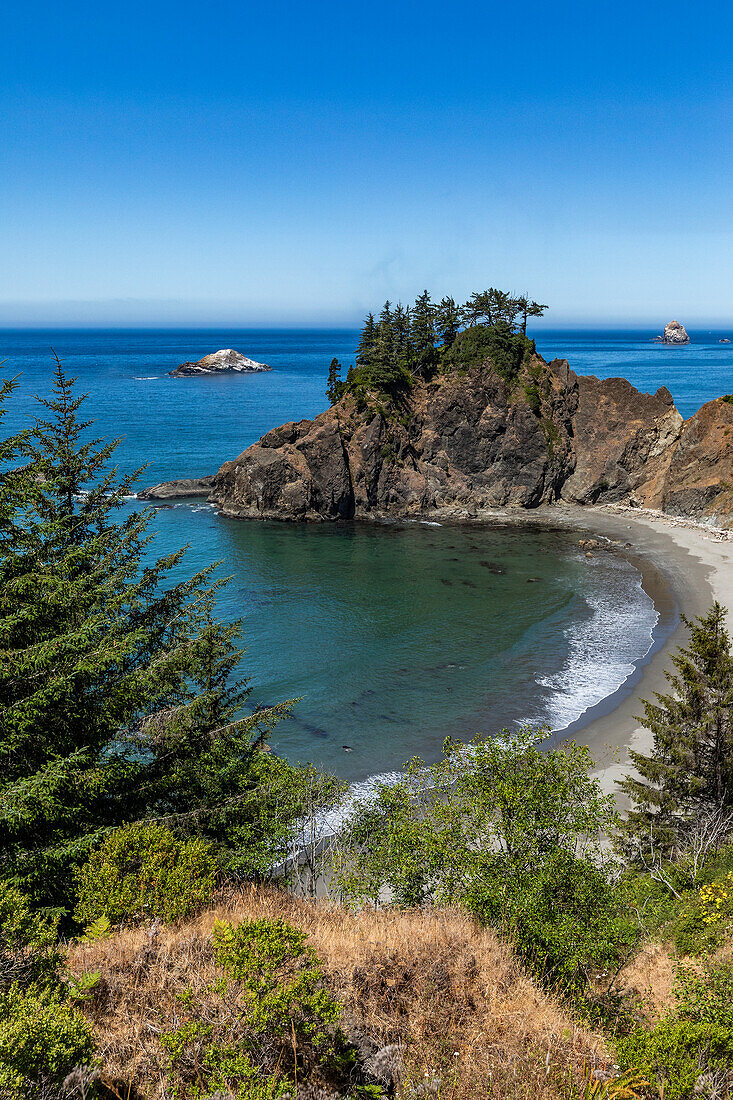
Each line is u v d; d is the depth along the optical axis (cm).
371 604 6769
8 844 1391
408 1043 958
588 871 1448
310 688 4953
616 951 1390
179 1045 827
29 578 1473
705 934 1550
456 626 6228
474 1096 873
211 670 1973
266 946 933
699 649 2616
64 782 1400
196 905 1332
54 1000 859
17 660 1411
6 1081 660
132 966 1046
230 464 10725
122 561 1980
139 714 1911
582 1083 936
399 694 4884
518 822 1530
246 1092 768
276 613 6494
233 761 1961
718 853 2220
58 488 1895
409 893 1627
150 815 1780
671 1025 1020
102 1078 789
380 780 3766
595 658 5547
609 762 3959
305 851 2659
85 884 1309
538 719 4538
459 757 1855
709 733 2591
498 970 1169
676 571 7788
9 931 975
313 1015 902
